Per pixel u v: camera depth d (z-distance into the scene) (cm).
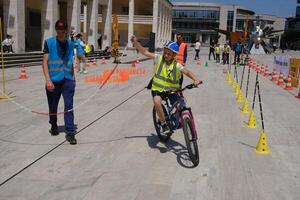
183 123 545
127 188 459
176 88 582
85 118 827
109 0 3750
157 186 466
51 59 615
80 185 466
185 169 527
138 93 1204
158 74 580
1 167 519
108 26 3788
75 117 834
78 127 746
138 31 5297
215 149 626
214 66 2738
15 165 527
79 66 1784
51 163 539
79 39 1750
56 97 648
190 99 1131
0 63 1805
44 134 682
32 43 3341
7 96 1041
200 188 464
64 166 529
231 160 572
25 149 597
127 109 941
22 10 2241
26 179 481
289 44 10556
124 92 1218
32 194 438
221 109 981
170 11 6931
